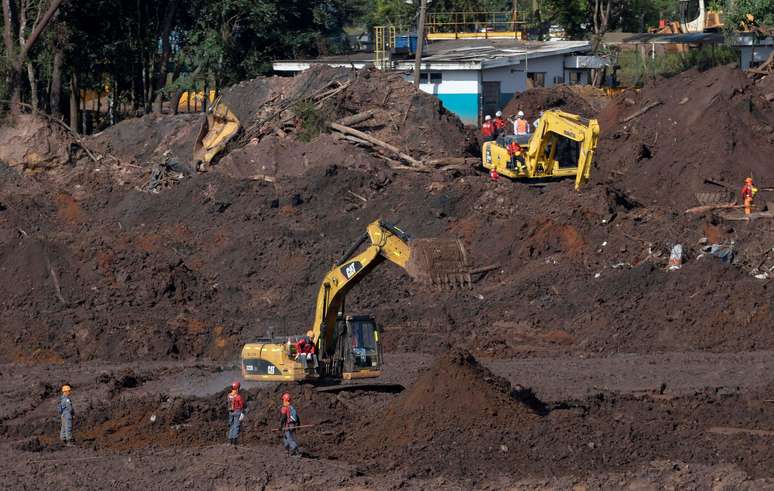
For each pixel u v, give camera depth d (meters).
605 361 64.75
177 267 80.25
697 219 81.75
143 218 99.69
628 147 103.25
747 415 50.16
